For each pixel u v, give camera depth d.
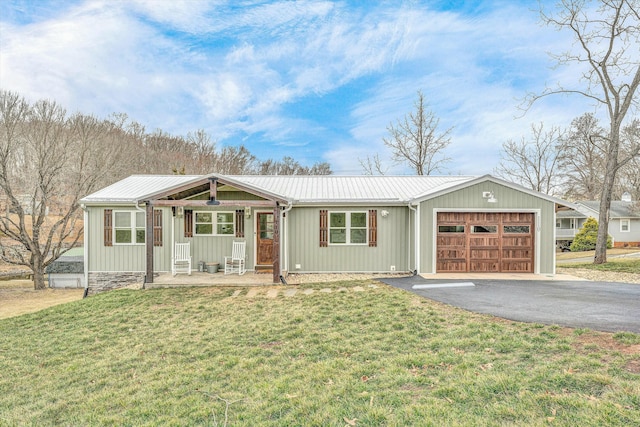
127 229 13.09
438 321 6.41
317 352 5.31
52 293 15.40
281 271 13.00
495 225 12.59
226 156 45.16
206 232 13.38
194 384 4.50
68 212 17.83
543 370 4.01
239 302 8.90
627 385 3.53
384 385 4.00
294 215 13.34
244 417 3.55
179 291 10.49
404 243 13.34
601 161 32.00
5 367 5.59
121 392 4.44
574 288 9.45
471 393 3.62
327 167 45.41
